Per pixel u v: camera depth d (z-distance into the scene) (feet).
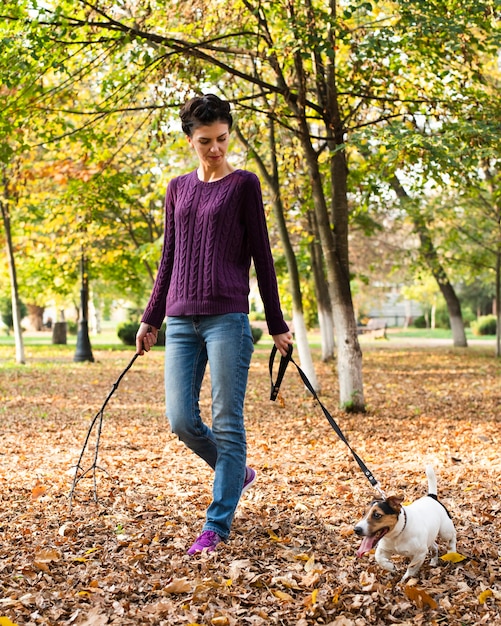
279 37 34.73
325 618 11.57
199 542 14.19
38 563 13.58
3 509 18.72
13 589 12.50
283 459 26.91
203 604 11.87
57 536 15.87
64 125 34.86
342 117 40.19
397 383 55.83
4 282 104.06
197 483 22.21
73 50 32.60
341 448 29.63
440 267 85.61
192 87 35.35
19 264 88.12
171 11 34.19
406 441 31.32
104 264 81.20
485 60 45.91
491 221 72.33
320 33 31.73
